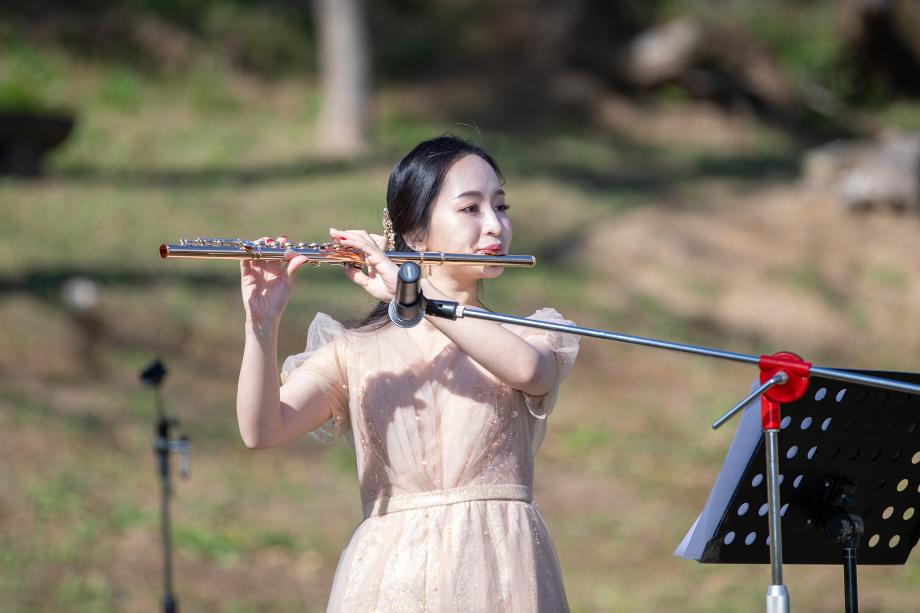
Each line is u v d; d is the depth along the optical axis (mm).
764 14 61719
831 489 7988
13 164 40031
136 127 48875
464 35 59156
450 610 7191
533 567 7379
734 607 19969
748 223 41594
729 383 31734
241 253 7469
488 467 7512
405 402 7629
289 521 22375
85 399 25688
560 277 36281
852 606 7984
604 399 30156
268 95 54844
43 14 53781
